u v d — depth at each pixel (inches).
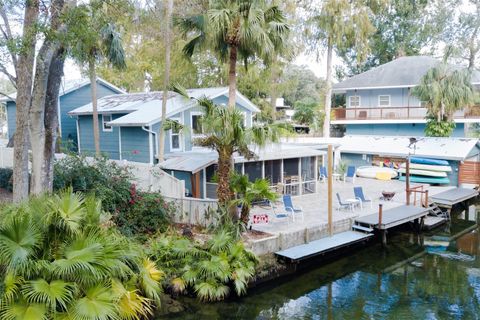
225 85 1182.3
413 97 1258.0
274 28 554.6
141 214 513.0
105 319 288.0
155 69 1246.9
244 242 481.1
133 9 497.0
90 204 345.1
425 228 695.7
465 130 1214.3
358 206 706.8
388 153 1034.1
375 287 469.4
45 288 279.4
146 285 358.3
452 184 959.6
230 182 505.7
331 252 565.6
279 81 1216.8
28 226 297.6
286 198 586.2
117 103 953.5
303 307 416.8
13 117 1122.7
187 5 775.7
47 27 386.3
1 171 710.5
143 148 798.5
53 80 490.0
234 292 430.6
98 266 302.7
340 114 1338.6
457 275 507.8
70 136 1057.5
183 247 440.5
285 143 940.0
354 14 1090.1
